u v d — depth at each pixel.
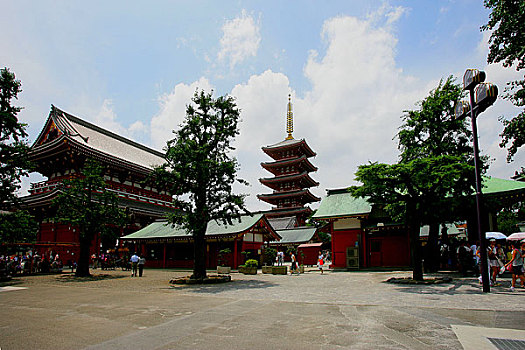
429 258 23.77
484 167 23.23
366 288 15.93
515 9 17.41
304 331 7.66
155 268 40.53
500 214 45.38
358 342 6.71
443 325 8.01
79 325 8.73
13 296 14.91
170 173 21.03
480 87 13.20
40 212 43.81
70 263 36.47
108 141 56.59
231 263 36.84
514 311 9.52
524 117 18.44
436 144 24.05
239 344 6.73
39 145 47.62
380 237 31.31
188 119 21.94
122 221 27.95
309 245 51.47
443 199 18.14
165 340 7.11
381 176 16.56
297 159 70.31
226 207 21.30
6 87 21.84
